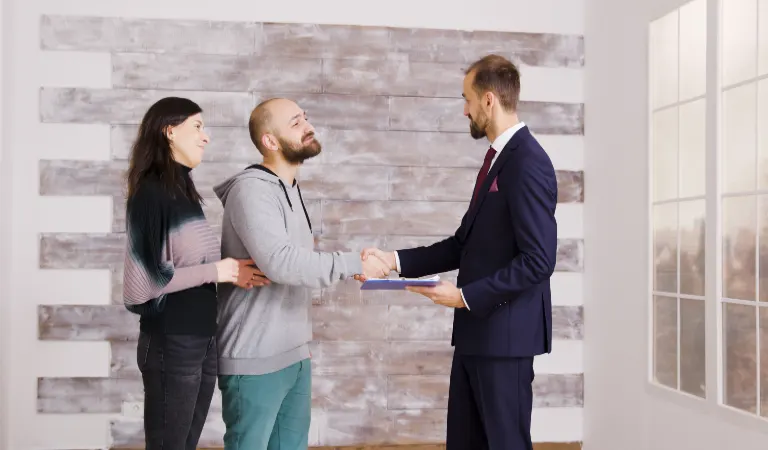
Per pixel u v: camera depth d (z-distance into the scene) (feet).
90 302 11.58
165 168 7.11
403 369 12.09
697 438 9.08
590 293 12.25
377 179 12.14
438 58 12.29
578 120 12.54
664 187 10.06
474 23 12.39
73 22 11.60
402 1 12.26
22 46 11.51
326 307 11.98
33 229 11.51
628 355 10.91
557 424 12.39
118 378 11.59
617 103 11.34
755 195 8.20
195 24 11.81
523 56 12.45
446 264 8.96
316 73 12.03
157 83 11.73
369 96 12.15
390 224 12.14
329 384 11.94
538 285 7.52
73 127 11.59
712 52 8.89
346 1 12.14
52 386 11.47
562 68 12.54
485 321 7.35
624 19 11.11
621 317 11.13
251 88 11.89
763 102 8.06
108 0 11.69
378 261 8.77
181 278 6.81
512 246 7.36
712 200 8.86
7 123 11.18
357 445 11.96
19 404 11.42
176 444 6.82
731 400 8.56
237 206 7.22
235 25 11.88
